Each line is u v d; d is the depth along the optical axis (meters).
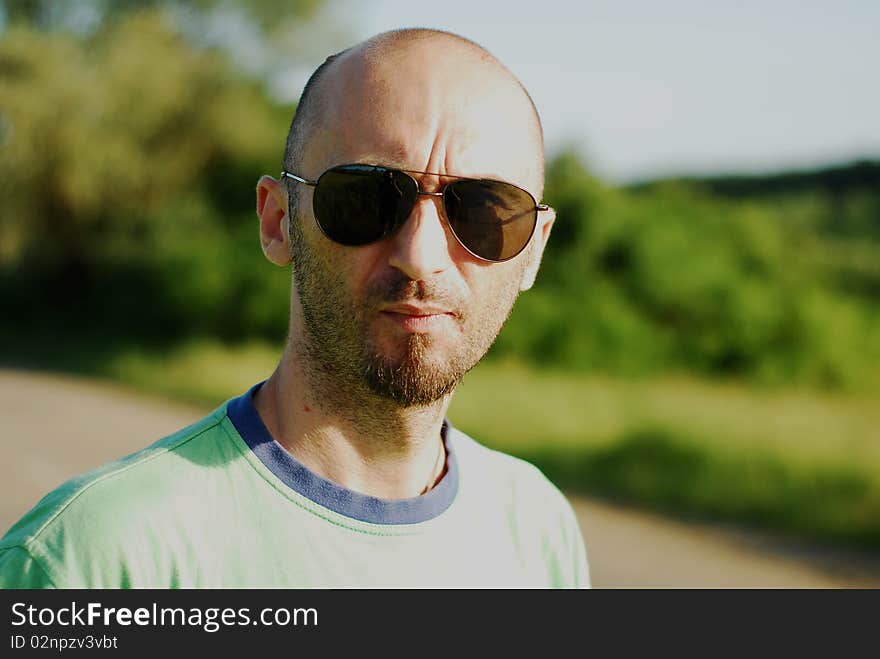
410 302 1.31
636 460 8.73
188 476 1.31
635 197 17.61
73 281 24.08
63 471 7.91
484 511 1.56
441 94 1.37
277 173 22.94
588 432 9.84
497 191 1.39
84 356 17.72
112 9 23.61
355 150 1.34
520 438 9.62
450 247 1.36
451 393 1.45
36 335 21.19
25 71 21.91
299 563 1.31
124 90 21.98
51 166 22.06
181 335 19.17
